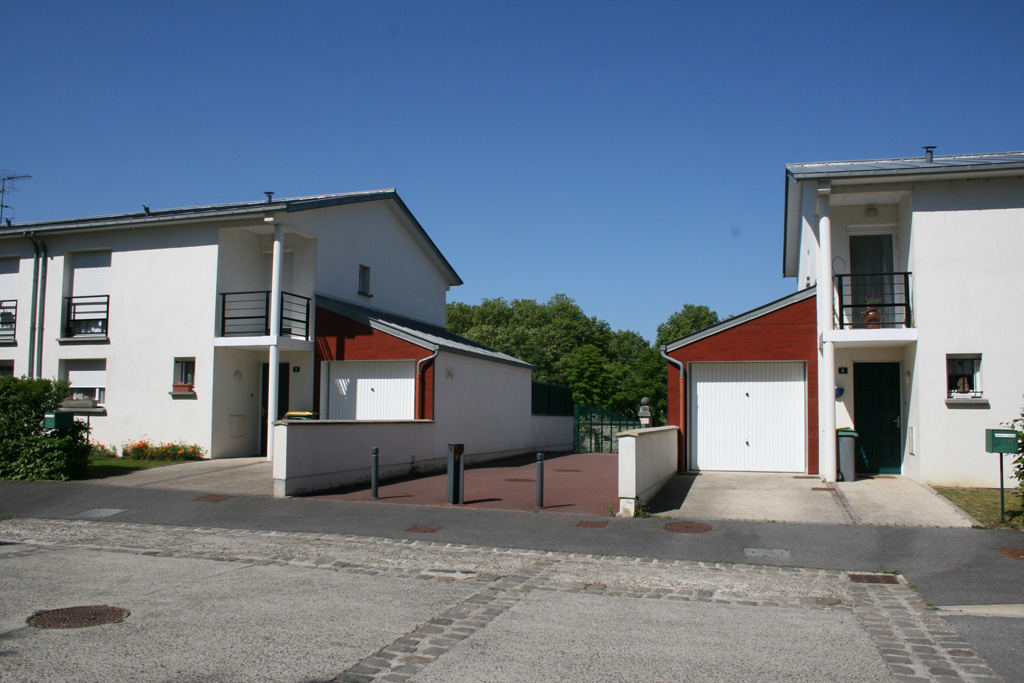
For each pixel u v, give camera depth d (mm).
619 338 74812
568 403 29250
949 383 13648
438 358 17844
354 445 14094
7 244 20141
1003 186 13562
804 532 9570
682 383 15945
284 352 19078
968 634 5816
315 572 7852
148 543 9305
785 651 5383
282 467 12242
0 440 13906
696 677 4840
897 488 12945
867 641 5629
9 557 8531
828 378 13961
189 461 17094
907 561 8188
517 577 7688
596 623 6074
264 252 19578
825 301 14141
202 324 17984
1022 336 13242
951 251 13633
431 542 9289
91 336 19000
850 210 15414
